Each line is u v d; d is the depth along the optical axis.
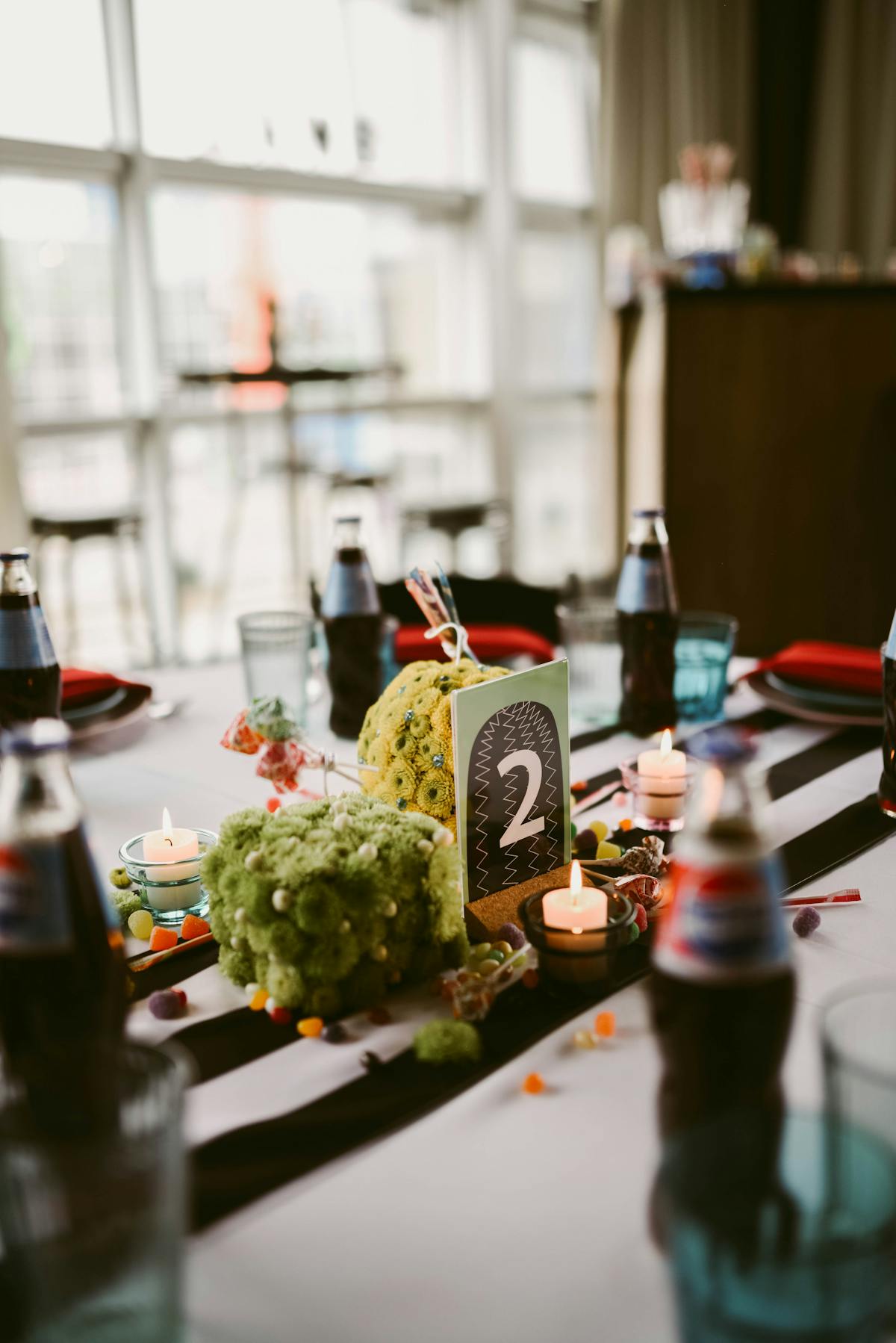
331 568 1.37
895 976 0.77
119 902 0.87
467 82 5.21
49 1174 0.41
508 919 0.85
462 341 5.52
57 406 4.19
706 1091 0.56
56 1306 0.42
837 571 2.51
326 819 0.78
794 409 3.52
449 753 0.90
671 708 1.36
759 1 5.79
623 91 5.29
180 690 1.63
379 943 0.73
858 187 6.04
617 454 4.18
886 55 5.84
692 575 3.74
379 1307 0.49
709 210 4.68
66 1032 0.60
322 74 4.74
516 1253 0.51
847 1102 0.48
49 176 3.98
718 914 0.55
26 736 0.58
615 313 4.07
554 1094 0.64
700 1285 0.41
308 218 4.77
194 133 4.32
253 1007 0.74
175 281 4.41
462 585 2.11
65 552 4.14
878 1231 0.40
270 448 4.79
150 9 4.11
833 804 1.12
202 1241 0.52
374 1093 0.64
